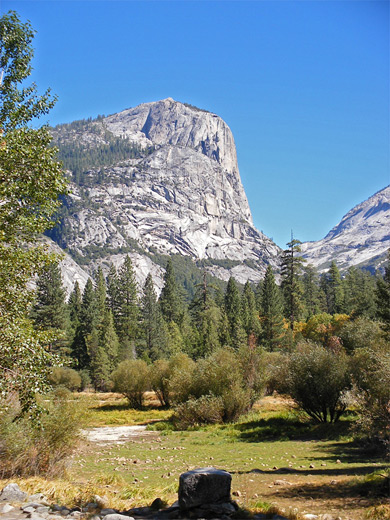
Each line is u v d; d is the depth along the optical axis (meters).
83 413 12.27
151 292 101.56
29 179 9.60
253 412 31.11
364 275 123.00
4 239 9.41
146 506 8.45
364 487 10.39
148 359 79.25
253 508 8.16
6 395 9.45
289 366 25.92
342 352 26.78
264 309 89.69
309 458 16.27
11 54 12.69
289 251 73.50
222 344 83.94
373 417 16.00
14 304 9.70
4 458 10.56
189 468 15.02
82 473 13.90
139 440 23.77
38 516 7.06
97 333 81.56
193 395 30.92
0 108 11.95
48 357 9.36
